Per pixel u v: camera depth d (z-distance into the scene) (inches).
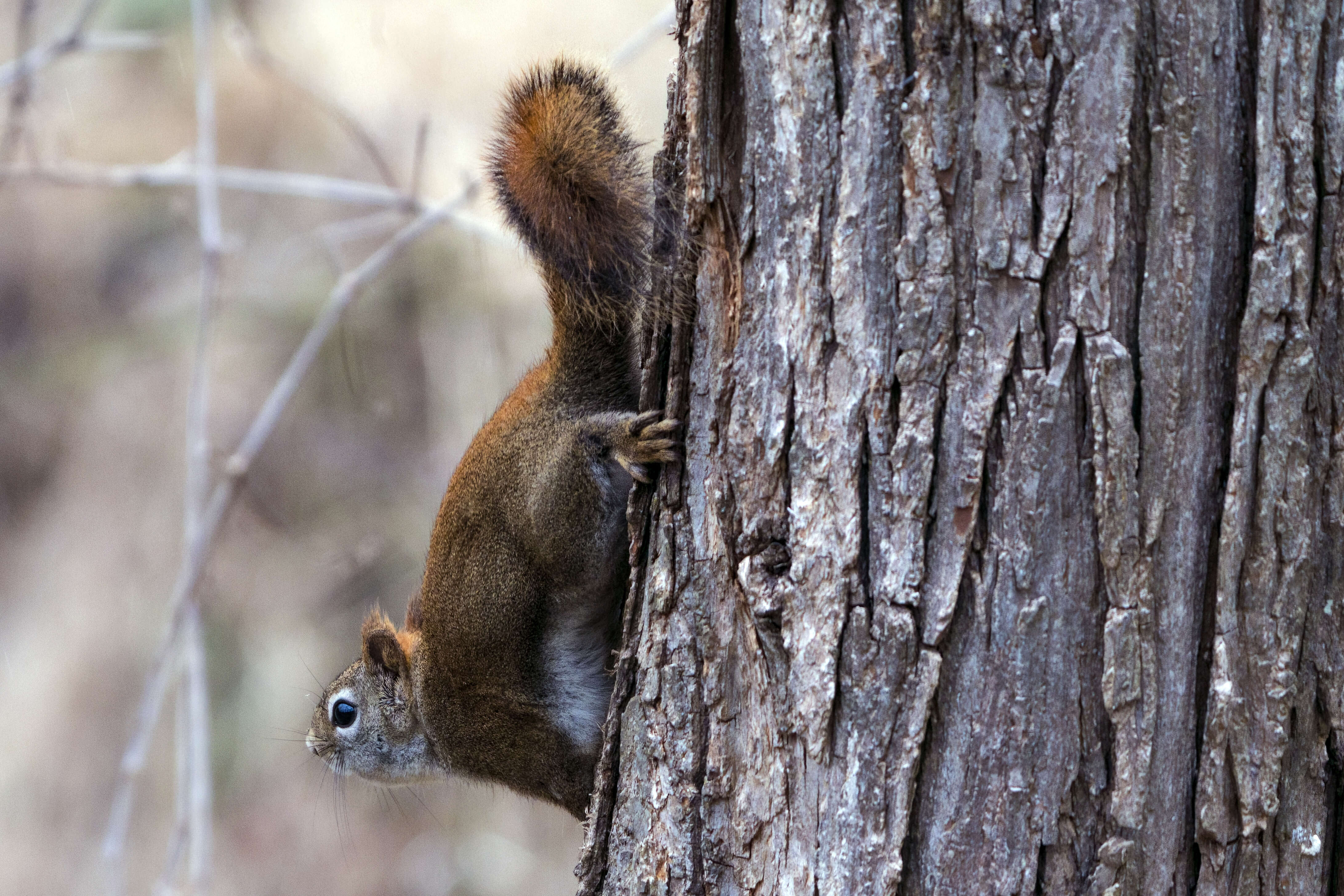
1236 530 195.9
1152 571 195.5
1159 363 193.0
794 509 212.2
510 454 292.4
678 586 232.1
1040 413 195.0
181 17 668.7
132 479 809.5
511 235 297.6
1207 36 189.9
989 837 200.2
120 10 673.6
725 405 222.7
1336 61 192.4
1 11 758.5
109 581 799.1
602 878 247.0
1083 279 192.5
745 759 224.1
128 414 812.0
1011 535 197.0
